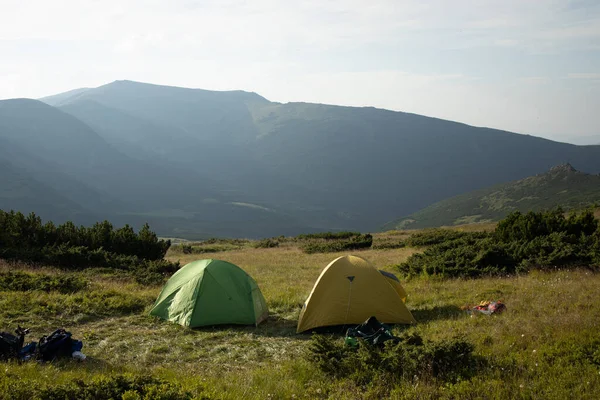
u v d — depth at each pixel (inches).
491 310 434.6
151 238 1055.0
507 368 280.8
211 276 480.7
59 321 456.1
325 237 1975.9
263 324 477.7
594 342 304.0
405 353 292.7
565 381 256.1
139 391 243.9
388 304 452.8
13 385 248.1
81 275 708.7
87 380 270.8
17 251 850.1
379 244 1445.6
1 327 421.4
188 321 457.1
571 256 661.3
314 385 282.0
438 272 687.1
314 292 461.1
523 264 668.1
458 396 248.5
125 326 457.4
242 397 259.8
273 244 1774.1
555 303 436.5
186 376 305.6
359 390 267.3
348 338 369.7
